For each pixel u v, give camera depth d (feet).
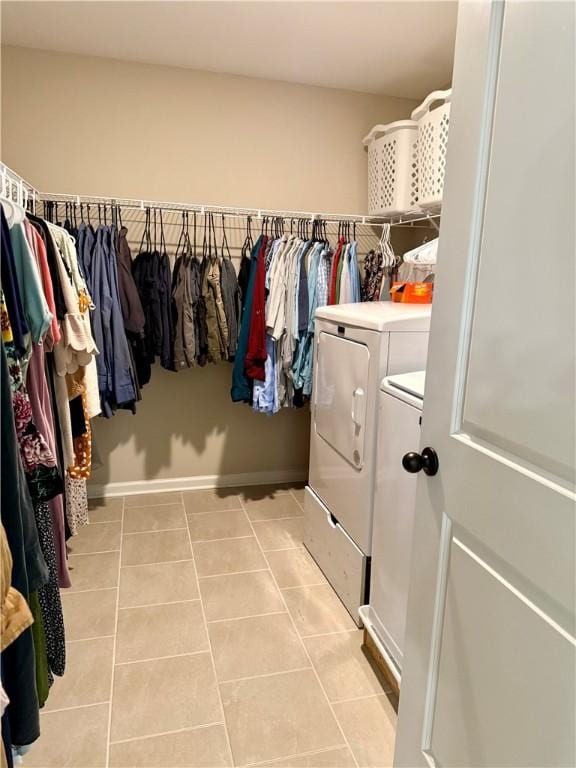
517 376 2.52
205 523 8.89
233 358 8.95
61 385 5.76
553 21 2.20
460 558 3.09
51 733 4.69
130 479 9.96
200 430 10.15
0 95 8.07
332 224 9.99
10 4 6.68
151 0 6.53
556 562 2.28
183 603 6.66
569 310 2.17
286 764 4.48
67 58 8.22
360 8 6.61
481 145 2.74
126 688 5.24
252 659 5.70
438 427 3.26
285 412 10.58
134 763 4.44
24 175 8.42
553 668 2.34
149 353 8.52
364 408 5.88
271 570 7.48
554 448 2.28
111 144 8.66
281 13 6.79
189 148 9.00
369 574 6.12
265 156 9.38
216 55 8.18
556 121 2.20
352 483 6.26
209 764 4.46
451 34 7.30
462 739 3.12
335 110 9.57
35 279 4.25
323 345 7.09
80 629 6.09
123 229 8.07
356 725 4.88
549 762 2.38
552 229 2.25
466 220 2.88
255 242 9.59
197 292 8.54
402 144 8.34
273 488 10.45
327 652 5.83
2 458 2.98
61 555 5.72
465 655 3.06
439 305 3.20
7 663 3.13
